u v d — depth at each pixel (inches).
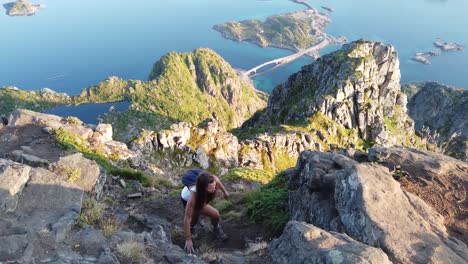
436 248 349.4
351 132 3378.4
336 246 334.0
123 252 352.8
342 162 545.0
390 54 3671.3
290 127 2970.0
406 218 390.0
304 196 530.9
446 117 5782.5
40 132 959.0
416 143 3838.6
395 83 3720.5
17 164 453.1
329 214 459.5
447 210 465.7
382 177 450.0
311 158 571.8
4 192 396.2
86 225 405.1
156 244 403.9
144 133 1740.9
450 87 6122.1
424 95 6333.7
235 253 438.3
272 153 2429.9
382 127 3449.8
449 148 3678.6
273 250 379.9
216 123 2117.4
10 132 947.3
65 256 328.5
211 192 413.1
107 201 642.2
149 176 880.3
